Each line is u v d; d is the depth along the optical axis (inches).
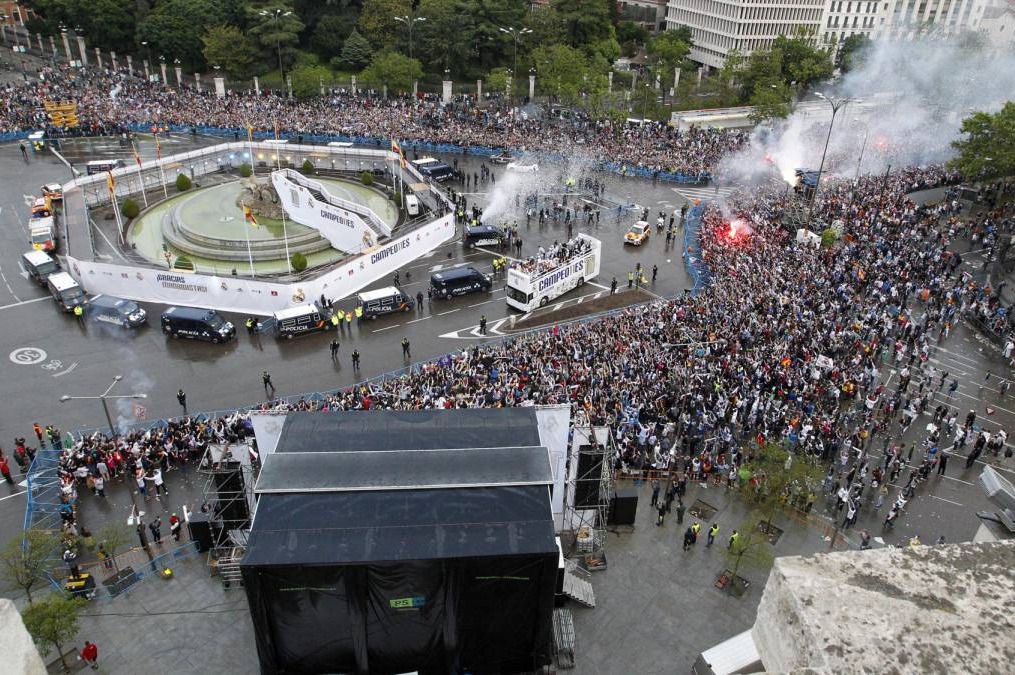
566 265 2539.4
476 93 5167.3
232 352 2199.8
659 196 3521.2
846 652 194.9
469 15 5187.0
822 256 2623.0
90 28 5482.3
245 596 1306.6
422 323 2383.1
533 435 1248.2
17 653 202.2
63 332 2273.6
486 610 1080.8
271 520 1068.5
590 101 4323.3
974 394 1985.7
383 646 1088.8
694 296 2475.4
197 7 5162.4
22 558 1192.8
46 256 2588.6
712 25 6215.6
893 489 1611.7
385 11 5221.5
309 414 1296.8
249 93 4724.4
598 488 1438.2
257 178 3282.5
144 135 4200.3
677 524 1483.8
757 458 1550.2
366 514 1082.7
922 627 201.3
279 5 5054.1
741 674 581.0
